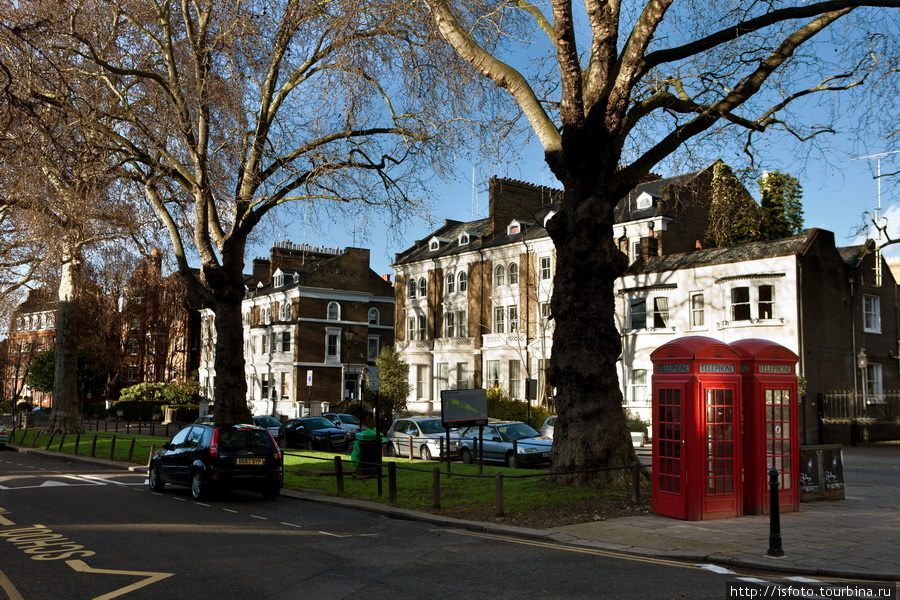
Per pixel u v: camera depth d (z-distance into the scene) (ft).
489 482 52.21
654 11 42.86
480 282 171.63
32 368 240.73
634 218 144.87
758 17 46.01
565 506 41.01
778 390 41.11
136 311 235.81
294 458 80.64
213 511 45.70
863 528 35.45
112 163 73.61
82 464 85.25
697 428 37.83
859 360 121.49
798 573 27.04
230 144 73.05
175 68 69.15
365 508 46.60
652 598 23.31
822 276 118.11
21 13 52.01
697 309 126.82
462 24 56.75
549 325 151.74
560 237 47.93
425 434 86.74
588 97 46.88
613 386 46.70
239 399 76.07
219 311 76.43
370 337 230.68
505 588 24.81
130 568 28.17
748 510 39.73
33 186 66.49
